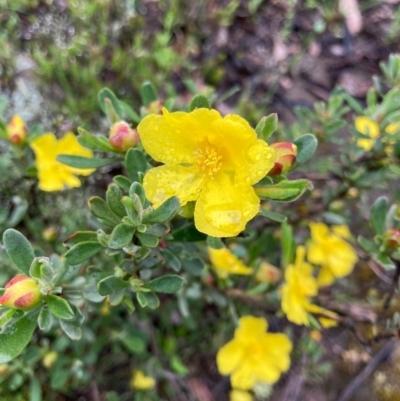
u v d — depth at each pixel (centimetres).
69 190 16
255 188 9
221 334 17
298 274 13
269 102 21
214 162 9
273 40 22
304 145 10
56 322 14
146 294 10
